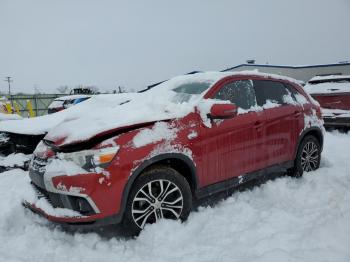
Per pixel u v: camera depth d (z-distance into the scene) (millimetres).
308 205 3531
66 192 2678
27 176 4602
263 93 4020
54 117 5207
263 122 3803
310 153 4648
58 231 3113
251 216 3309
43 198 2957
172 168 3135
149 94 4148
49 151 2990
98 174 2676
